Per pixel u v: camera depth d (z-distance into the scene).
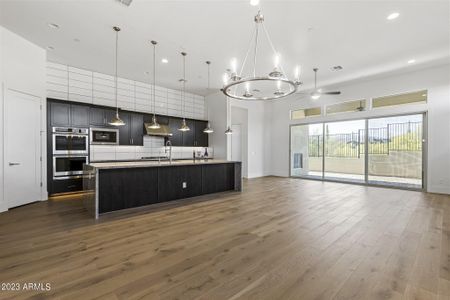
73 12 3.13
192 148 7.65
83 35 3.78
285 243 2.55
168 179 4.41
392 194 5.19
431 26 3.43
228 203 4.41
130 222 3.28
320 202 4.47
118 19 3.29
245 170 8.20
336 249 2.39
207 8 3.01
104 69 5.45
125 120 5.82
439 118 5.21
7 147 3.76
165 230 2.96
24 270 1.97
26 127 4.10
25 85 4.04
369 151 6.48
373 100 6.31
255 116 8.45
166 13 3.13
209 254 2.29
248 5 2.95
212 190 5.19
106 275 1.90
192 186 4.80
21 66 3.95
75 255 2.26
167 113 7.09
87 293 1.66
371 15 3.14
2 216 3.50
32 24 3.47
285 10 3.03
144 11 3.09
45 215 3.56
